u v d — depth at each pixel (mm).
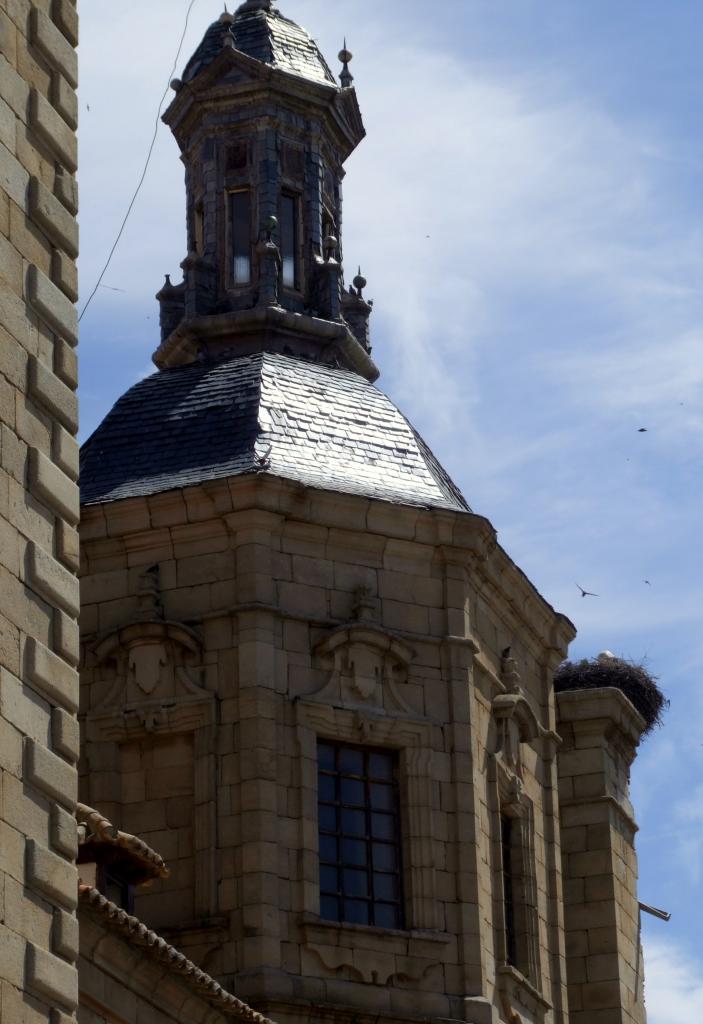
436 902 58938
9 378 34750
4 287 34969
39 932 33312
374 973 57594
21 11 36562
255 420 62656
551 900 63812
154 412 63781
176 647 59719
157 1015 44750
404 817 59500
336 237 71312
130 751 59375
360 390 65438
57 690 34438
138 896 57906
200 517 60406
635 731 70250
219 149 70250
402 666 60531
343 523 60875
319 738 59312
